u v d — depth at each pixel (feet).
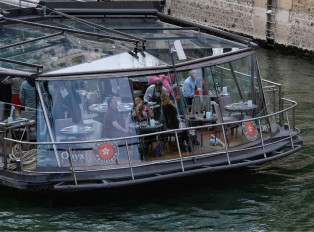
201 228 70.90
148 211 74.08
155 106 77.20
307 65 136.46
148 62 78.54
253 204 75.72
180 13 184.24
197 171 74.84
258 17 156.66
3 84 81.46
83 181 73.20
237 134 80.07
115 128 75.97
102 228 70.85
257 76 83.82
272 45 153.58
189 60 79.30
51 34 84.84
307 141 92.79
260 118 78.84
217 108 79.97
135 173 74.18
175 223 71.87
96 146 73.97
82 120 75.36
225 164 77.15
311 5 141.59
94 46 81.97
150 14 94.79
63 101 75.25
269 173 83.10
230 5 165.99
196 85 79.10
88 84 75.51
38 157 74.33
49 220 72.43
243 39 83.56
